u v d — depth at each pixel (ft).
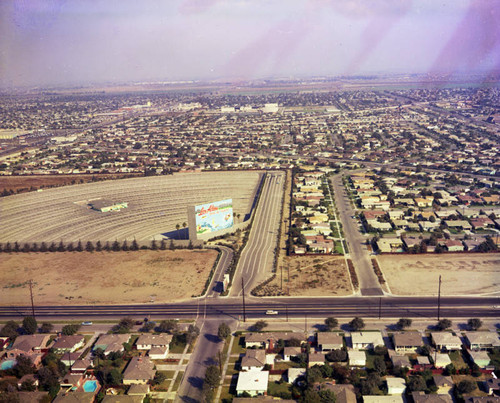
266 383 450.30
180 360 501.97
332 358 488.85
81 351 522.88
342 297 631.56
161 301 640.17
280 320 576.61
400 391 440.04
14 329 561.02
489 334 513.86
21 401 432.66
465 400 417.08
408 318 568.41
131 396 434.71
